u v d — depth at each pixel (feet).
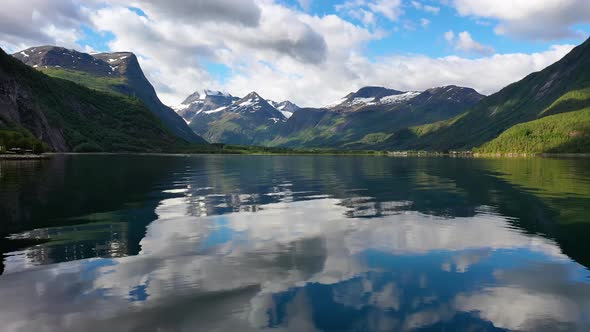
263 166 357.82
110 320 34.91
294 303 38.99
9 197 113.50
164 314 36.27
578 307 38.34
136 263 51.37
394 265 51.16
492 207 99.55
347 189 146.41
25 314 35.88
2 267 49.03
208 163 417.28
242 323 34.58
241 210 95.20
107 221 79.36
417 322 34.99
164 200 111.75
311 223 78.74
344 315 36.27
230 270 48.93
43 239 63.57
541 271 48.80
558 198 115.55
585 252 57.11
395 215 88.28
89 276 46.06
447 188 148.05
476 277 46.68
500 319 35.78
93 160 424.87
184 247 59.62
